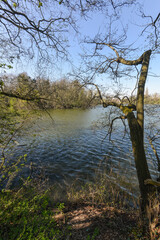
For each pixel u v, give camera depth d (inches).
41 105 160.7
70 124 804.6
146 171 145.9
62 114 1168.8
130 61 174.9
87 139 550.0
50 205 187.5
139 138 147.6
